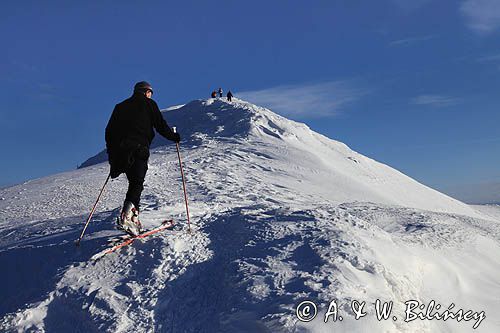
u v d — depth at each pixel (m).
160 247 5.53
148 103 5.82
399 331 4.11
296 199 19.12
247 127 41.50
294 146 36.59
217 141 38.41
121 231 6.14
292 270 4.79
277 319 3.98
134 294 4.79
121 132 5.60
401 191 35.84
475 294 5.95
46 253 5.90
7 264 5.98
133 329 4.36
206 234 6.09
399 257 5.62
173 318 4.49
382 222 8.65
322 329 3.86
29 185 26.41
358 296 4.35
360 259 5.02
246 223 6.19
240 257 5.28
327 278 4.57
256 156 32.00
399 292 4.90
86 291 4.87
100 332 4.35
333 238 5.46
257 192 19.25
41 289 5.12
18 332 4.54
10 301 5.15
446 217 9.84
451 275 6.14
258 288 4.49
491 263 7.17
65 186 21.20
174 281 4.98
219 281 4.92
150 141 5.83
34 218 14.80
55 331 4.57
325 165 31.88
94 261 5.41
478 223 10.05
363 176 35.94
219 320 4.32
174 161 28.33
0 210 17.48
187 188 18.58
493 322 5.38
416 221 8.65
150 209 7.92
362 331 3.88
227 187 19.72
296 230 5.81
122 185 20.69
